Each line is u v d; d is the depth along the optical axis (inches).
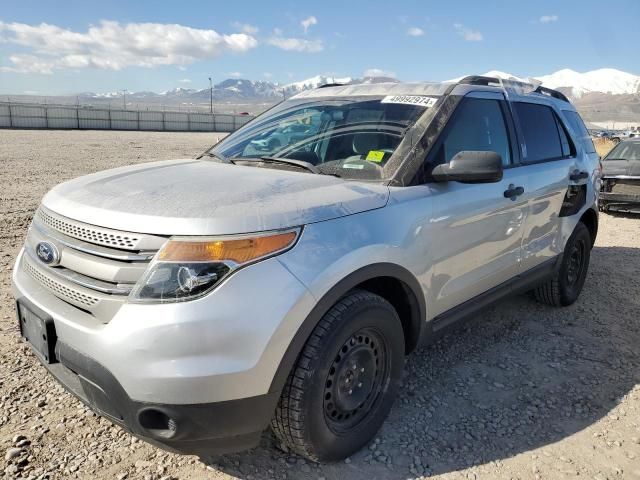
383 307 102.5
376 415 108.7
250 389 83.9
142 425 83.1
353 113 132.6
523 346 159.8
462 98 131.7
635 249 288.7
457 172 111.0
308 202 95.0
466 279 129.9
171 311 80.0
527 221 150.8
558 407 126.6
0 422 111.5
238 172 113.3
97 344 82.8
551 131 172.6
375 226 101.0
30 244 106.7
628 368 147.7
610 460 107.0
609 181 388.5
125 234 85.6
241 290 82.6
